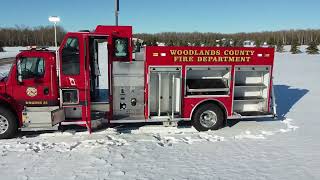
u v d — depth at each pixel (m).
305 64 36.94
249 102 10.23
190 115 9.61
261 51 9.87
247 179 6.27
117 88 9.22
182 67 9.41
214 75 9.86
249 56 9.79
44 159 7.18
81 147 7.98
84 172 6.49
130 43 9.29
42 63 8.83
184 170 6.65
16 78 8.72
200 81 9.66
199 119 9.62
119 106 9.31
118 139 8.70
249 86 10.05
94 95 9.45
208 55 9.52
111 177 6.27
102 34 8.91
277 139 8.84
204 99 9.60
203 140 8.73
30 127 8.63
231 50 9.64
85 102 8.95
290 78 23.12
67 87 8.84
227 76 9.77
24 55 8.71
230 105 9.80
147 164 6.95
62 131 9.36
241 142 8.57
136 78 9.26
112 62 9.10
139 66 9.22
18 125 8.81
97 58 9.60
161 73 9.34
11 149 7.82
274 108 10.20
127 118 9.30
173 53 9.30
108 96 9.38
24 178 6.20
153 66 9.23
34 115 8.59
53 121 8.62
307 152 7.79
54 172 6.48
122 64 9.14
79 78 8.84
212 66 9.58
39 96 8.87
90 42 9.24
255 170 6.70
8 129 8.60
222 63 9.63
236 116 9.87
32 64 8.81
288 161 7.21
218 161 7.18
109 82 9.15
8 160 7.11
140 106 9.41
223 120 9.88
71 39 8.72
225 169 6.73
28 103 8.84
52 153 7.56
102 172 6.49
